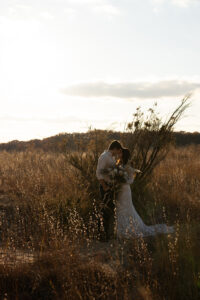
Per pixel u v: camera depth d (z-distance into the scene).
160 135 7.06
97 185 6.81
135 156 7.13
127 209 5.71
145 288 3.69
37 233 5.38
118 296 3.67
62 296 3.67
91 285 3.81
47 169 9.64
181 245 4.52
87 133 7.48
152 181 8.22
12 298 3.71
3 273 3.96
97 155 7.04
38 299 3.71
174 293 3.68
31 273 3.99
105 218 5.72
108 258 4.42
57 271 3.99
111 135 7.46
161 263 4.18
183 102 7.11
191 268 4.04
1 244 5.08
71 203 6.38
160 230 5.43
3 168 10.86
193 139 25.23
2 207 6.87
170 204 7.27
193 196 7.57
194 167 10.34
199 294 3.65
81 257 4.36
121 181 5.64
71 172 8.12
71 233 5.01
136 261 4.34
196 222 5.84
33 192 7.21
